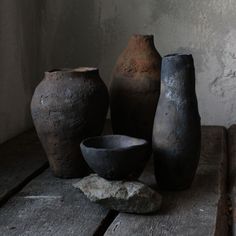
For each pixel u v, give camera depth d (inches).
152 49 64.8
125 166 52.2
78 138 60.2
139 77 62.9
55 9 94.7
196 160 56.7
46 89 60.0
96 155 52.0
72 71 60.2
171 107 55.7
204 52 89.9
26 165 68.7
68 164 61.9
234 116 90.9
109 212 52.5
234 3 87.4
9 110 82.7
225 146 77.0
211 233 46.8
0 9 78.4
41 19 94.5
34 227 49.0
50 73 60.2
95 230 48.3
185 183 57.5
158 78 63.4
